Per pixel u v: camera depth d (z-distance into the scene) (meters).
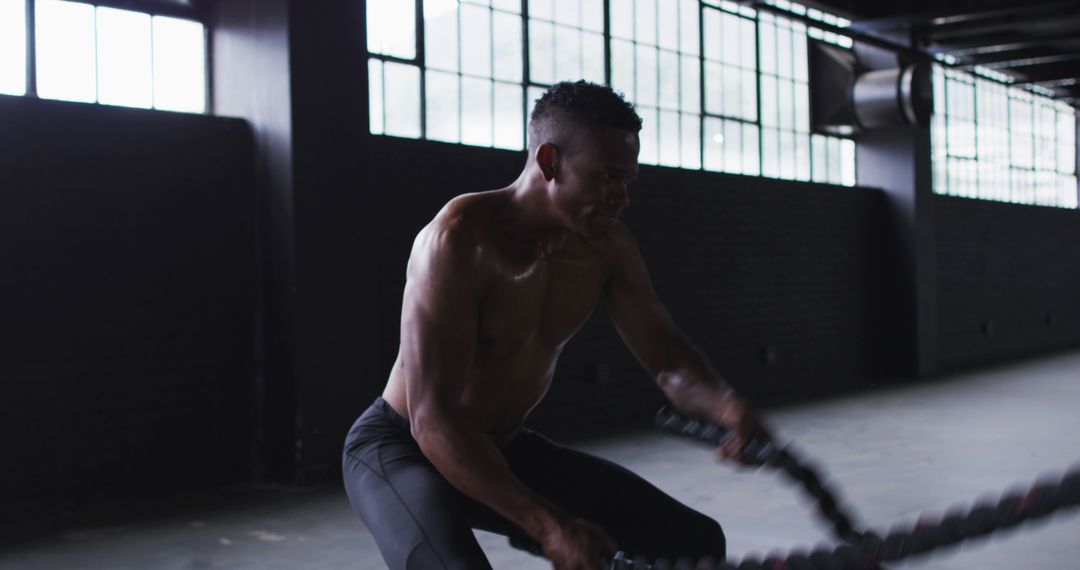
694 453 5.39
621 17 6.97
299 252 4.59
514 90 6.18
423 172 5.45
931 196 9.64
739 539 3.61
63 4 4.25
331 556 3.40
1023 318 11.88
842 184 9.19
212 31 4.82
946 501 4.14
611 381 6.57
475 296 1.53
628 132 1.43
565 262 1.68
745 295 7.77
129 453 4.32
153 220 4.42
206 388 4.59
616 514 1.73
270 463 4.70
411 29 5.57
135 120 4.37
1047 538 3.50
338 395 4.72
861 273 9.18
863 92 8.70
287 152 4.59
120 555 3.46
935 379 9.28
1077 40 9.52
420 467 1.59
